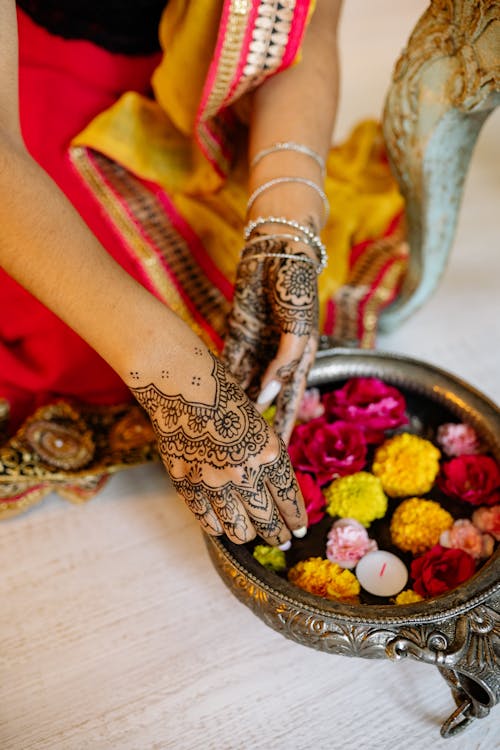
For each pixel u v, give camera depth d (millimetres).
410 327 1131
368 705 786
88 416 971
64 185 910
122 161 926
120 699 793
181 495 710
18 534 921
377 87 1585
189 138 964
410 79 860
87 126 916
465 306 1158
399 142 906
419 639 657
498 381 1055
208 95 851
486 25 775
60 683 805
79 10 896
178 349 685
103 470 916
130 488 963
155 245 938
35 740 770
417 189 935
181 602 861
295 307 762
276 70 845
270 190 836
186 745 764
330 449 817
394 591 736
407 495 803
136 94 930
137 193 947
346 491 786
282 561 760
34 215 667
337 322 1065
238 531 695
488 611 669
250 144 883
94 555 900
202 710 784
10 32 695
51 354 928
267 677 805
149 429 955
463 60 813
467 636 658
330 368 861
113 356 688
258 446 679
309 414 852
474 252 1233
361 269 1108
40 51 917
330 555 760
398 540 771
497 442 791
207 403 680
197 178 962
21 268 679
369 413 830
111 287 680
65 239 674
